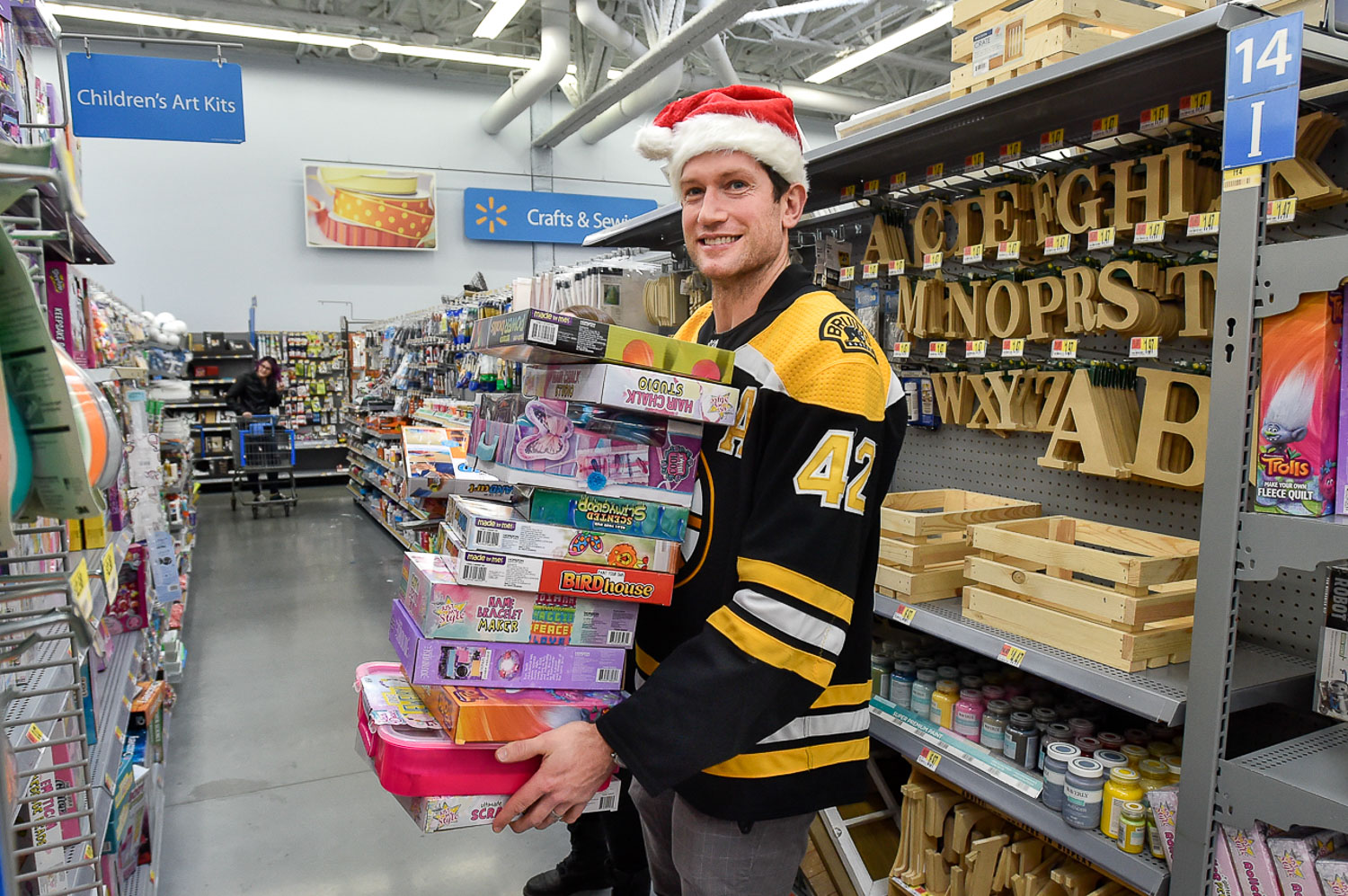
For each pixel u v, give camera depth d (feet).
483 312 18.20
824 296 4.10
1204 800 4.46
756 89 4.20
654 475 3.78
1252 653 5.69
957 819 6.57
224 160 38.70
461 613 3.56
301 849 9.14
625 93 32.65
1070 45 5.61
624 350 3.50
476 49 37.24
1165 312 6.26
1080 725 6.10
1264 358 4.21
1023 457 7.82
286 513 31.27
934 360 8.55
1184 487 6.07
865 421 3.67
